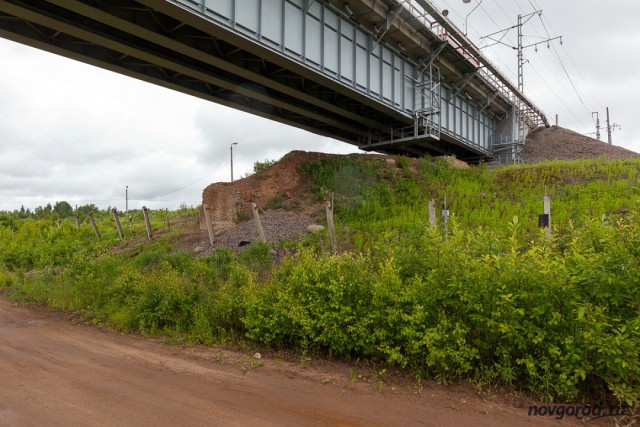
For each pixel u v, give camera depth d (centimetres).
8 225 3447
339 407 495
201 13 1434
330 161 2192
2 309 1240
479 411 474
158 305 904
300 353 698
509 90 4222
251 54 1934
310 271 685
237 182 1984
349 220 1636
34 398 543
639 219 471
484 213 1470
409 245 664
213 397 536
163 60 1817
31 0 1381
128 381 604
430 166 2316
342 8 2158
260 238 1399
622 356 438
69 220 3397
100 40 1603
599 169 1995
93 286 1143
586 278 466
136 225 2636
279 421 461
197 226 2009
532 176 2034
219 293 874
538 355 502
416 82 2838
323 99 2417
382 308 602
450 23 2728
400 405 496
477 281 523
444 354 524
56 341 856
